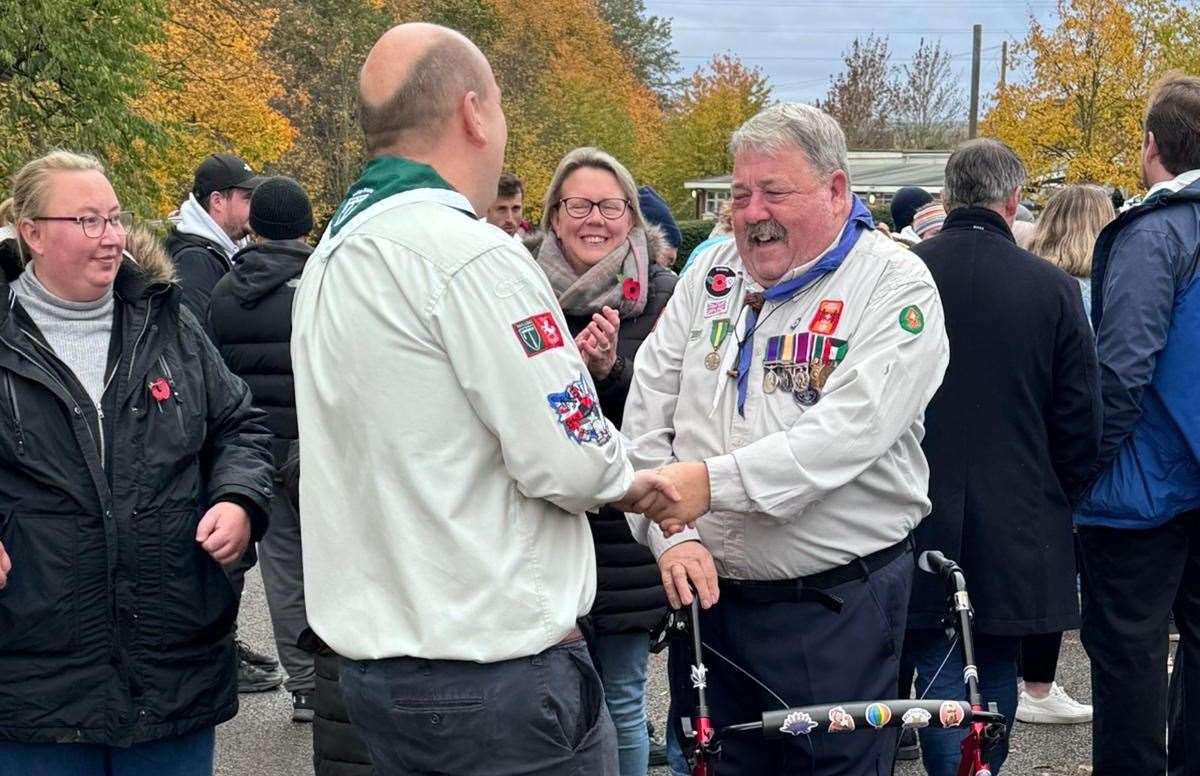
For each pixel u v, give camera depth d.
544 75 47.62
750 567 3.01
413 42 2.49
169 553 3.05
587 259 4.02
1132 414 3.86
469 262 2.34
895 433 2.88
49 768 3.01
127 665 3.00
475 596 2.33
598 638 3.88
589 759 2.46
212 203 6.63
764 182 2.90
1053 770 4.77
